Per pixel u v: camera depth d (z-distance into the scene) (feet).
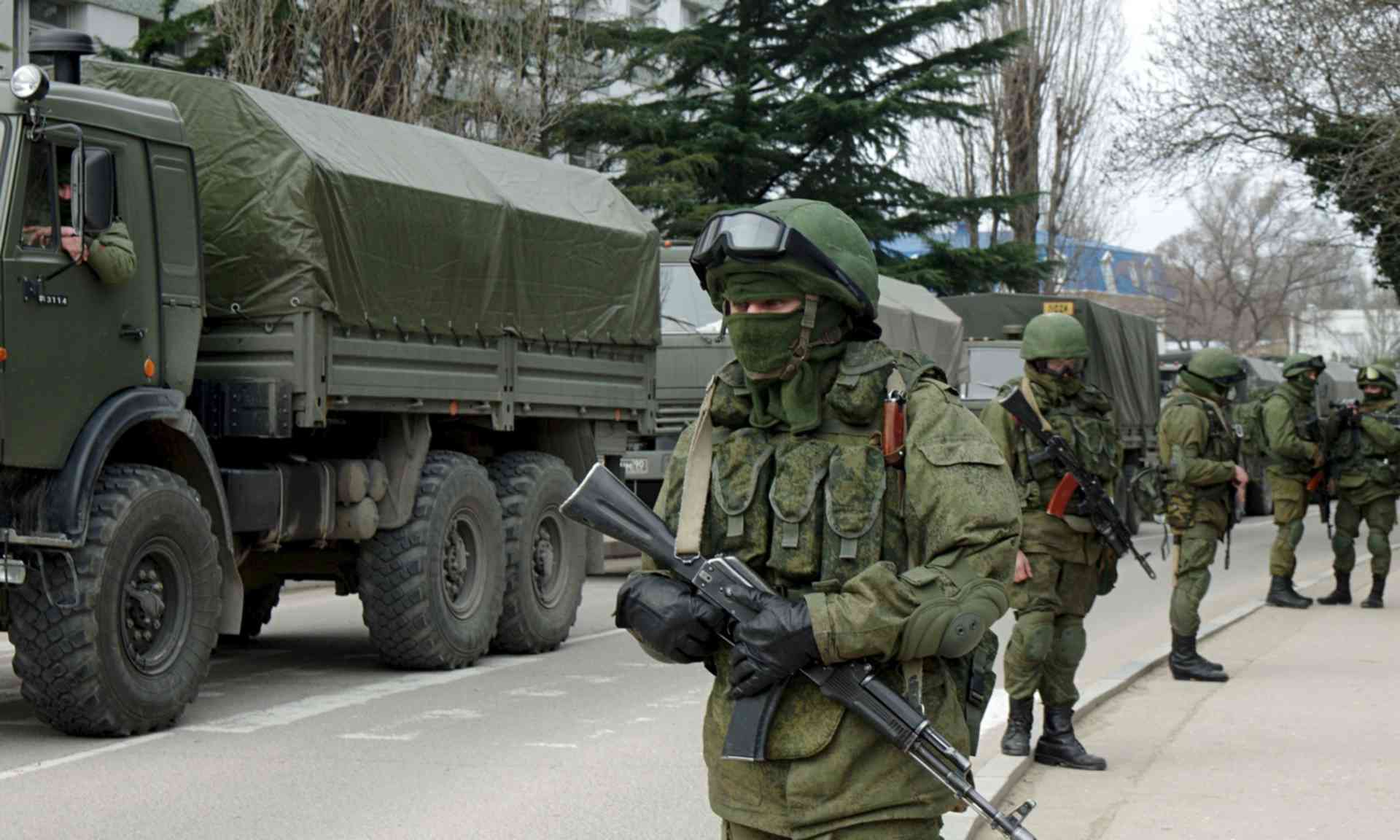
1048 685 23.85
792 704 10.21
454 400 33.76
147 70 30.68
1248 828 19.88
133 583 25.99
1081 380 23.82
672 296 52.85
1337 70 61.05
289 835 19.86
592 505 10.73
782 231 10.23
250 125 30.09
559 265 37.40
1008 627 41.22
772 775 10.34
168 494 26.43
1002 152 140.26
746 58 98.89
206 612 27.32
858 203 101.50
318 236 29.63
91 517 25.16
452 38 70.49
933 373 10.68
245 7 62.39
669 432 52.39
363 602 33.14
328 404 29.99
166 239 27.89
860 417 10.52
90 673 24.84
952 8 99.66
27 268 24.54
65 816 20.71
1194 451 31.96
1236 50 65.98
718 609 10.29
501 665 35.29
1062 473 23.09
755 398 10.70
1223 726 27.07
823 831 10.09
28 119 24.76
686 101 99.55
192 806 21.30
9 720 27.68
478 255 34.35
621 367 40.45
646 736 26.58
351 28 64.34
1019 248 107.55
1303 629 41.50
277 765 23.99
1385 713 28.22
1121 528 23.39
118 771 23.47
